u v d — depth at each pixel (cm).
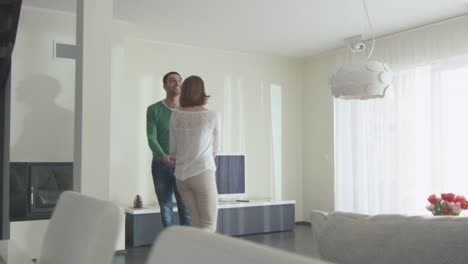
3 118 461
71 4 444
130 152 559
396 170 551
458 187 488
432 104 512
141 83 571
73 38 469
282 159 682
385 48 570
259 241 542
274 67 680
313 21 509
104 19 316
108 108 314
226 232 568
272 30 543
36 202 446
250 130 653
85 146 306
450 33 501
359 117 604
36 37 451
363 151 599
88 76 309
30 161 444
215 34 557
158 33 551
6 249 128
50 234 117
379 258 108
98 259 84
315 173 680
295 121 698
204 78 619
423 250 101
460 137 488
